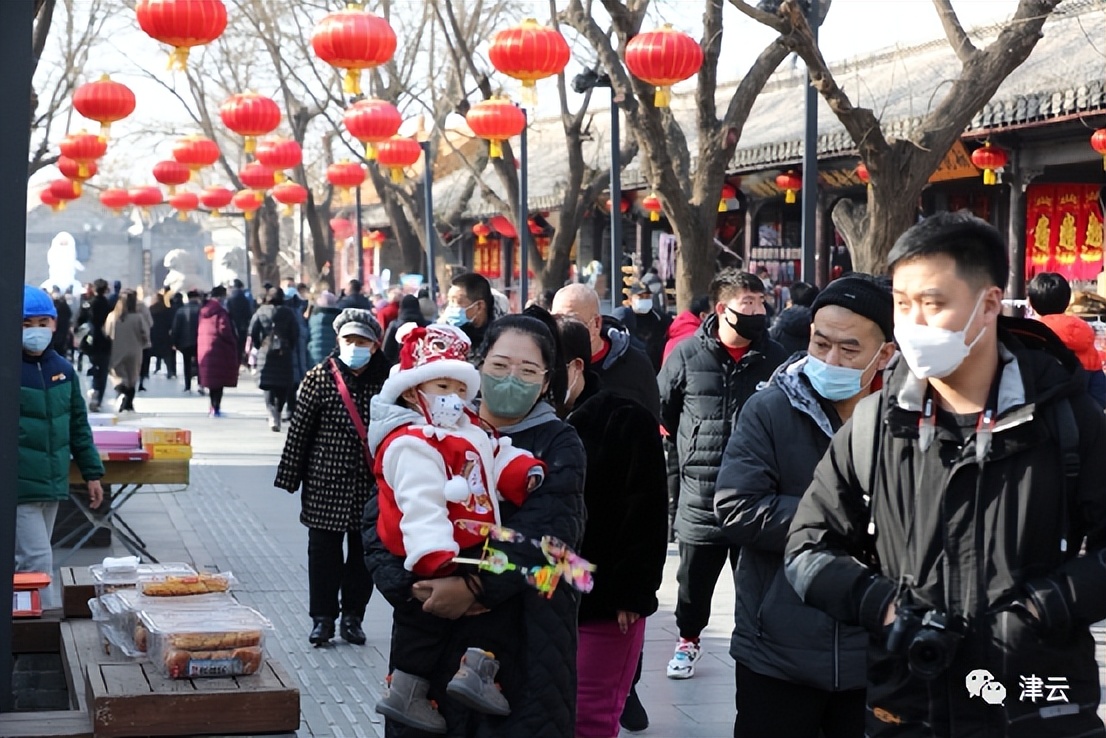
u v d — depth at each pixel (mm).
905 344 2893
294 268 59375
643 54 12883
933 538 2982
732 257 26969
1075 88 16219
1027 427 2900
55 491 7715
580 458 3971
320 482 7766
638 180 25828
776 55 16469
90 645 5309
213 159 23172
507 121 16578
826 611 3129
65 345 29078
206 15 11344
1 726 4348
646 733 6398
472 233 37812
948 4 13602
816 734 4422
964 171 19281
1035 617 2855
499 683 3764
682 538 7141
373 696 6965
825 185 22578
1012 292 18594
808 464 4473
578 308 6461
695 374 7227
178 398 25750
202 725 4293
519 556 3682
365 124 18016
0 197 5047
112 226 78062
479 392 4047
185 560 10555
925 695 2992
